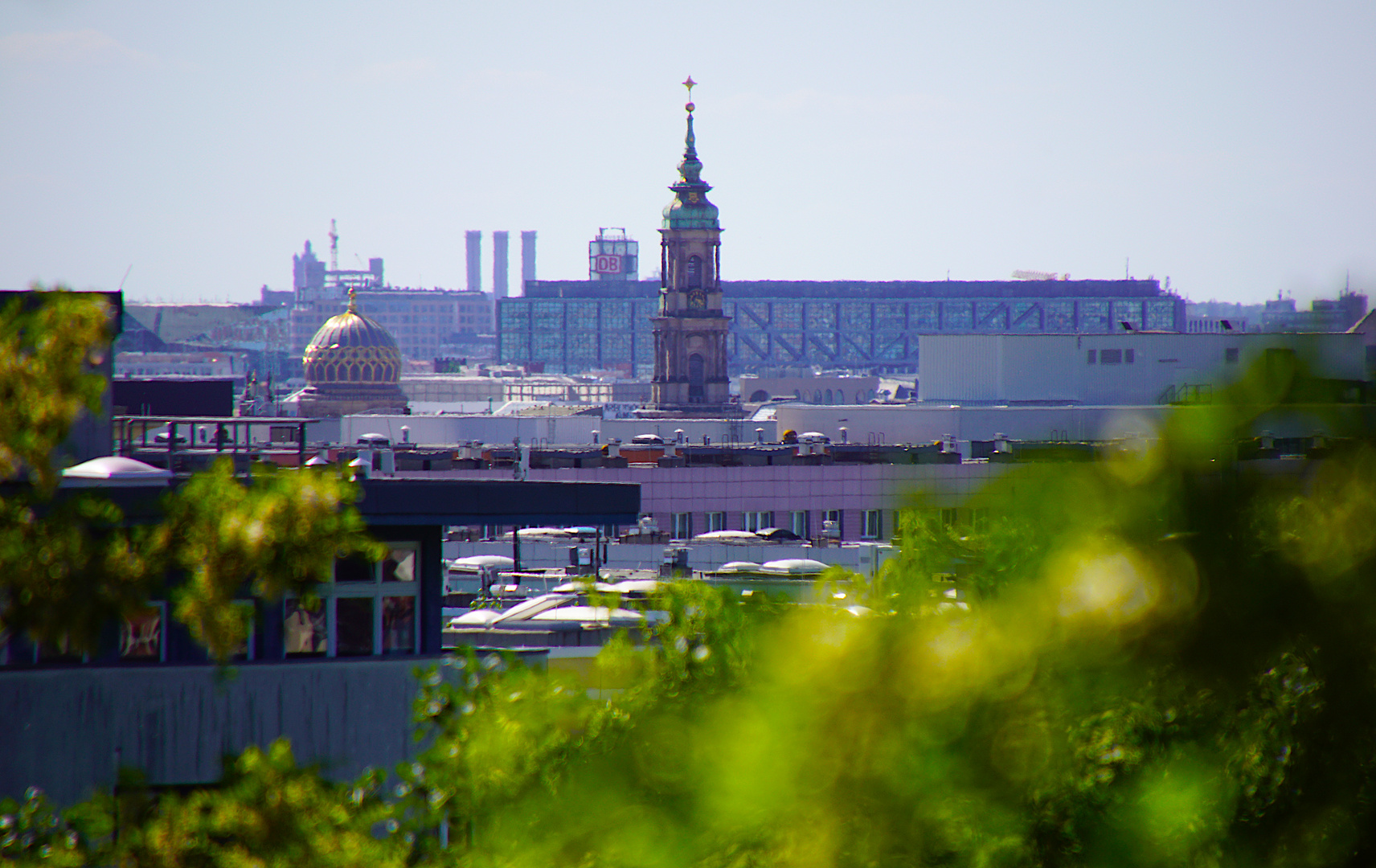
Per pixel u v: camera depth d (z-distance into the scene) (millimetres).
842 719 56500
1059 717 52781
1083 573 52469
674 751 62344
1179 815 50781
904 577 58094
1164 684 51625
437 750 78250
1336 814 50188
